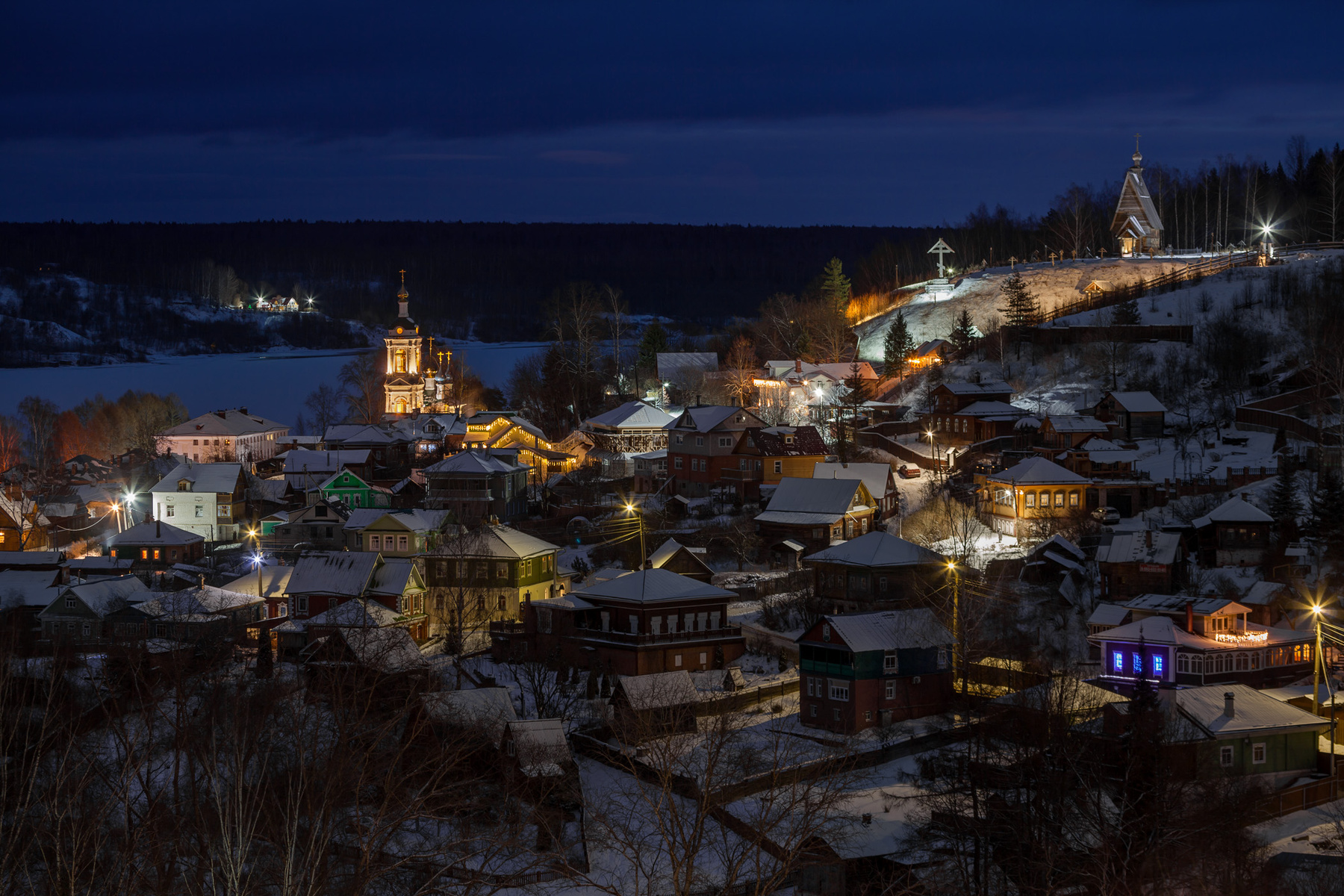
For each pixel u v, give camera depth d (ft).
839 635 241.35
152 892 133.69
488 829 189.98
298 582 320.50
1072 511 332.80
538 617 291.99
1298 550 282.56
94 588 316.40
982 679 252.01
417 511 394.32
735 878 172.14
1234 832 174.70
